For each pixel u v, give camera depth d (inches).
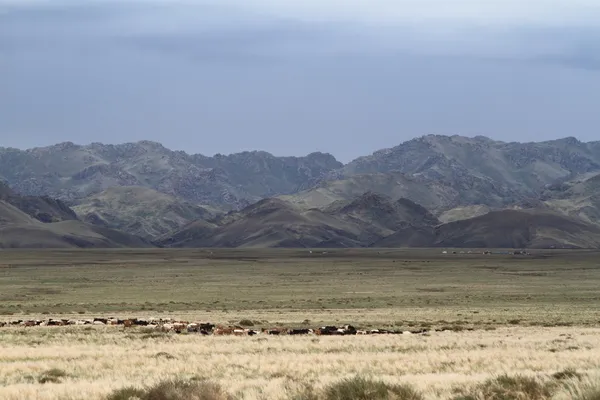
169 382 3400.6
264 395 3435.0
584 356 5541.3
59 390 3762.3
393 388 3314.5
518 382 3535.9
